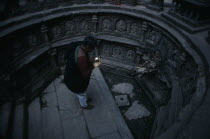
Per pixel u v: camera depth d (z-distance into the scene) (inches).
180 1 165.0
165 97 171.8
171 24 169.6
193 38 146.8
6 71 153.1
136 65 227.6
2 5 156.0
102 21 211.3
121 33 216.1
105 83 199.8
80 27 212.1
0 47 147.9
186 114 91.0
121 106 184.2
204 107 91.2
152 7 194.5
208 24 161.9
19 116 145.3
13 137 125.3
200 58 129.6
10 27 156.4
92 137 142.4
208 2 146.7
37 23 171.3
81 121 154.0
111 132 146.9
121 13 196.7
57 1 192.4
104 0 208.5
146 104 186.7
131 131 160.1
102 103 171.3
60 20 192.2
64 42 205.6
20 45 167.6
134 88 206.7
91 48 109.1
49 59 205.0
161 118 148.9
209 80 107.4
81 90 129.9
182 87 144.8
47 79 198.5
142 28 196.4
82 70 109.0
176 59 161.9
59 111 163.5
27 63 167.6
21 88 170.2
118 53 232.5
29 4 175.9
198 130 79.7
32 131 141.7
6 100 149.6
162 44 182.1
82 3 206.5
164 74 181.8
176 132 83.7
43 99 177.6
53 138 140.3
